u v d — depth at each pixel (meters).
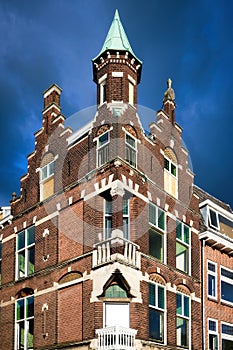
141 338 18.98
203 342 22.94
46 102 25.94
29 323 22.44
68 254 21.38
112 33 23.47
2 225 26.30
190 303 22.88
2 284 24.73
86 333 19.16
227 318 25.08
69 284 20.72
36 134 25.84
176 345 21.11
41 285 22.20
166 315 20.86
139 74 23.69
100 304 19.11
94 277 19.55
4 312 23.98
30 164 25.62
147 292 20.06
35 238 23.56
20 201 25.48
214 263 25.31
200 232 24.84
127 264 19.22
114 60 22.59
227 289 25.81
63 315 20.58
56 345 20.31
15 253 24.75
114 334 18.03
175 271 22.17
